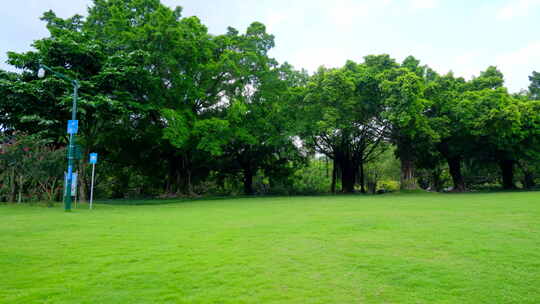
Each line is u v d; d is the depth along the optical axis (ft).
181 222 35.47
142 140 103.14
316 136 115.03
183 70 85.35
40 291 14.82
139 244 24.06
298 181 149.79
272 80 103.86
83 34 69.05
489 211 41.57
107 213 45.91
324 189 157.17
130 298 14.06
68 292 14.73
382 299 13.87
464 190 120.06
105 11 86.99
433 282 15.81
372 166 189.67
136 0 85.51
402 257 20.20
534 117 104.73
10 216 41.78
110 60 65.72
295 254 21.13
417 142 103.86
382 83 86.79
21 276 16.92
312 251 21.88
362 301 13.66
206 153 107.86
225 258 20.21
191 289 15.12
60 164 62.39
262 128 100.58
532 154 113.19
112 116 71.36
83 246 23.40
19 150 61.52
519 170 153.07
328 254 21.08
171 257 20.40
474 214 39.01
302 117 101.14
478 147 116.26
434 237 25.81
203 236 26.99
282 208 50.70
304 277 16.71
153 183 130.52
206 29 95.81
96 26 85.35
